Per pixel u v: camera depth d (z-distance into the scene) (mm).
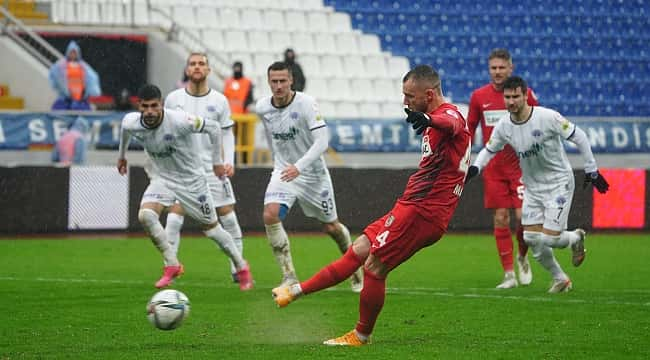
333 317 24750
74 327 22969
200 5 74750
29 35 66812
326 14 76562
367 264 20234
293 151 30125
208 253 42656
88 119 53375
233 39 72750
